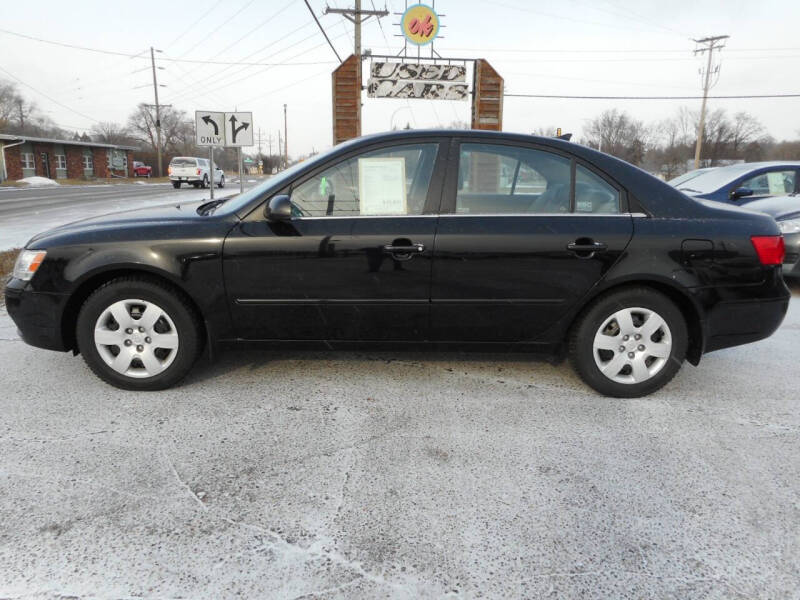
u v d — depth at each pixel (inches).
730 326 125.2
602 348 126.3
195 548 77.0
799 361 158.4
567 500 89.4
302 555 76.1
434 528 82.1
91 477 93.8
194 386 133.7
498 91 554.9
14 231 444.5
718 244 121.9
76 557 74.7
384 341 127.7
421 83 552.4
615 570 73.9
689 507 87.9
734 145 2888.8
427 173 124.3
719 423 118.0
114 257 120.3
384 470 97.8
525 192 125.6
